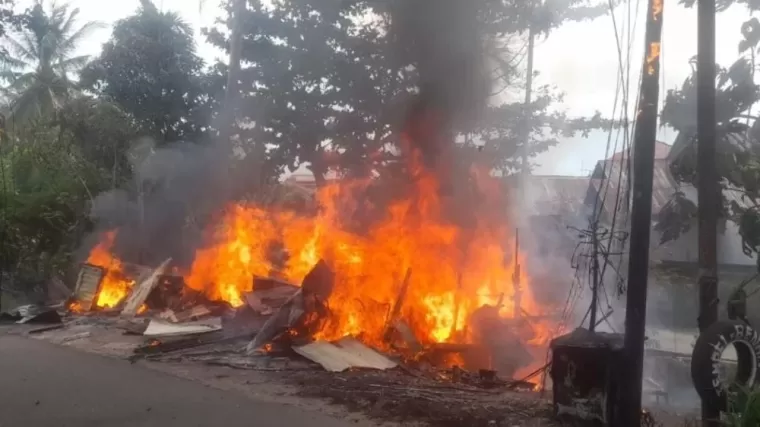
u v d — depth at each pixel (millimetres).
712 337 5898
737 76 7656
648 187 5605
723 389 5844
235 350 9359
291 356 8945
